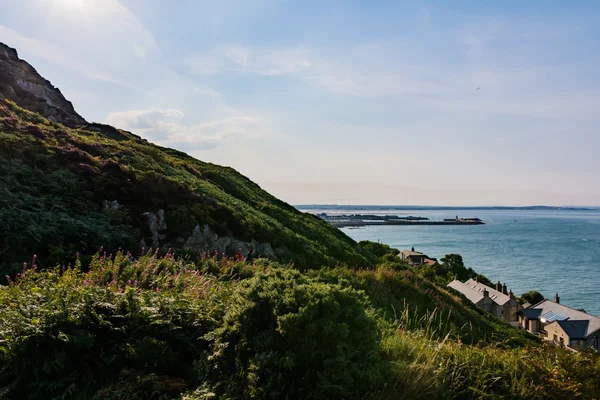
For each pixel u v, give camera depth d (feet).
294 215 124.77
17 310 17.83
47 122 97.09
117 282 28.96
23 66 148.66
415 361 18.22
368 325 17.58
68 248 40.42
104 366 16.76
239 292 18.57
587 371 19.77
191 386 16.90
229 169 162.20
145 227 57.26
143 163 86.38
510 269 416.46
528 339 76.23
